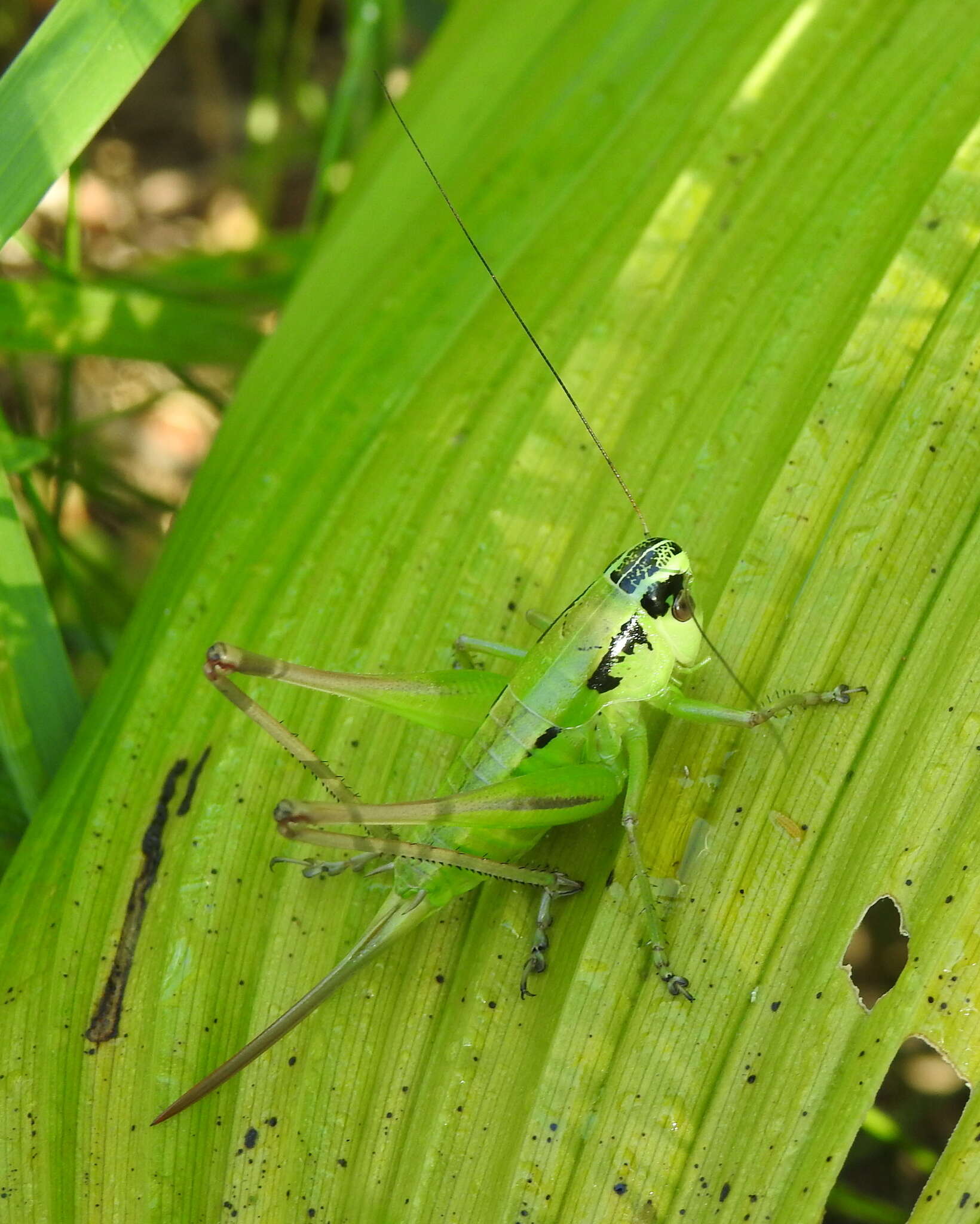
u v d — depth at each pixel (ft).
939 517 0.82
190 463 1.13
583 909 0.82
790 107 0.88
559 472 0.86
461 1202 0.80
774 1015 0.79
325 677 0.82
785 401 0.84
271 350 0.92
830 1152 0.78
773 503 0.83
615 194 0.90
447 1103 0.81
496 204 0.92
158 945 0.84
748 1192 0.79
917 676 0.81
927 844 0.79
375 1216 0.81
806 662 0.82
